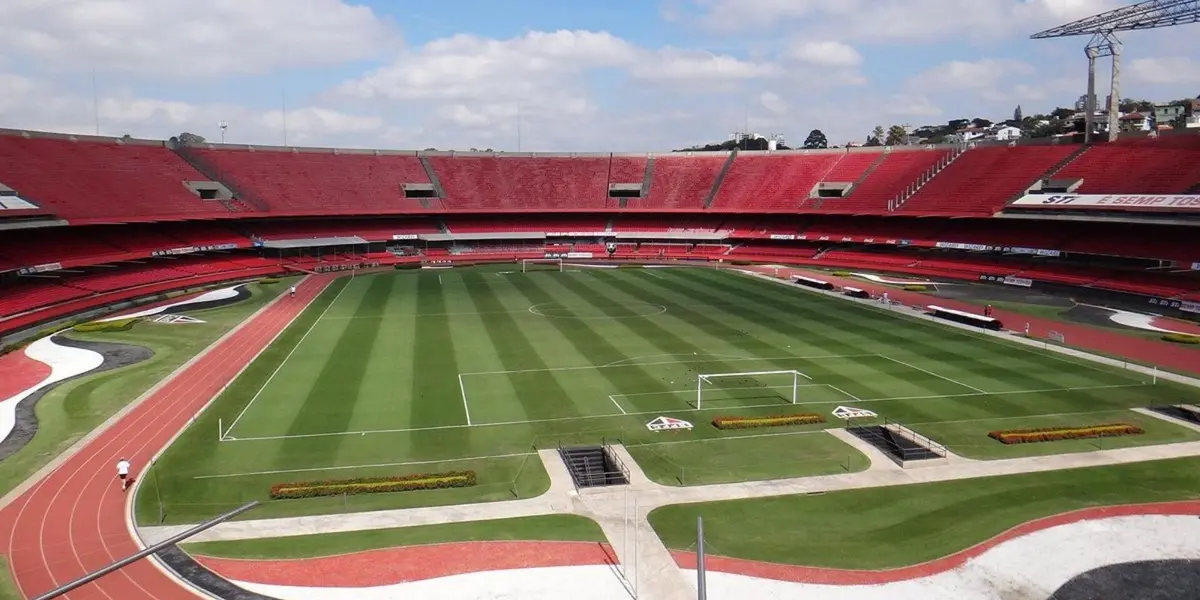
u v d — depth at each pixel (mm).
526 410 42156
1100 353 55156
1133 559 26750
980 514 29984
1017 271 88125
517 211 125500
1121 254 80188
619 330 63281
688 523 29188
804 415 40938
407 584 24828
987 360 53188
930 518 29656
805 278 91250
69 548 26719
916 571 25875
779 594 24453
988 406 43094
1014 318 68125
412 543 27438
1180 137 88938
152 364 51406
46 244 75750
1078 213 83500
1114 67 96312
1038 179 96062
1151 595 24594
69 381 47312
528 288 88375
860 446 37125
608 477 33531
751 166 133000
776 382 47750
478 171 134125
